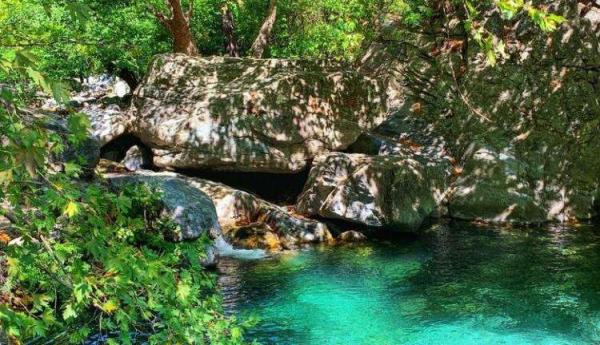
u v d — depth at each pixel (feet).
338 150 49.65
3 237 15.88
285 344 24.44
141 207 28.78
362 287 31.45
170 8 63.67
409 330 25.86
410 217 42.91
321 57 57.47
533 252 38.19
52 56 55.62
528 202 47.16
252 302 29.14
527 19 54.39
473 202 47.26
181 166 48.06
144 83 52.90
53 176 10.22
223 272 33.86
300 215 44.34
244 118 47.60
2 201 9.78
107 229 10.62
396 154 49.80
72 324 15.31
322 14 62.64
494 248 39.29
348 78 52.01
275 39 72.74
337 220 43.29
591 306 28.55
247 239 39.24
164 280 11.07
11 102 8.73
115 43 13.28
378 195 42.73
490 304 28.94
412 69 57.11
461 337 25.12
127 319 11.11
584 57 52.47
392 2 55.57
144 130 49.73
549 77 52.80
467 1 12.34
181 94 50.96
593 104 51.39
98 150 35.27
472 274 33.68
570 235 42.80
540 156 50.08
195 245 13.93
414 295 30.27
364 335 25.38
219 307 13.53
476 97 54.08
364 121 52.75
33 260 10.62
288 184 49.57
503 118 52.75
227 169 48.06
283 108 48.29
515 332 25.54
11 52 10.11
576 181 49.03
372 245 40.19
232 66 52.70
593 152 50.01
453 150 52.75
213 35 79.77
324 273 33.81
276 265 35.29
